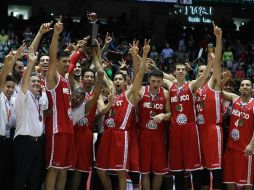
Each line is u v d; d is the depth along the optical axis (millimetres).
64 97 7242
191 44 21062
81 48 8172
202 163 7543
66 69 7332
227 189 7750
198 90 7691
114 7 23359
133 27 22312
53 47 7051
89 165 7645
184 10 23109
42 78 7531
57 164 7082
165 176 8016
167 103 7699
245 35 22969
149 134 7613
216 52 7512
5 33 19750
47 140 7152
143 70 7406
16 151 6855
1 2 21734
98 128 7980
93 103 7484
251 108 7559
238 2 19812
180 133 7543
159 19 23375
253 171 7508
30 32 19562
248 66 19266
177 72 7672
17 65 7555
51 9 23062
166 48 20031
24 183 6828
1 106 6863
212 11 23656
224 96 7934
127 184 7918
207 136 7500
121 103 7543
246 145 7508
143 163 7598
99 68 8117
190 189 8250
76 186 7738
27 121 6863
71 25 20297
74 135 7578
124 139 7434
